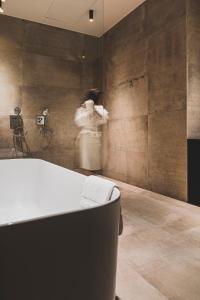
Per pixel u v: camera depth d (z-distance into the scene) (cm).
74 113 506
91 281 101
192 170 313
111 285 112
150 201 326
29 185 296
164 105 354
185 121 321
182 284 150
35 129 471
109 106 486
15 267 82
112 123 479
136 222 250
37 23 469
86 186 171
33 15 445
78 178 193
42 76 475
